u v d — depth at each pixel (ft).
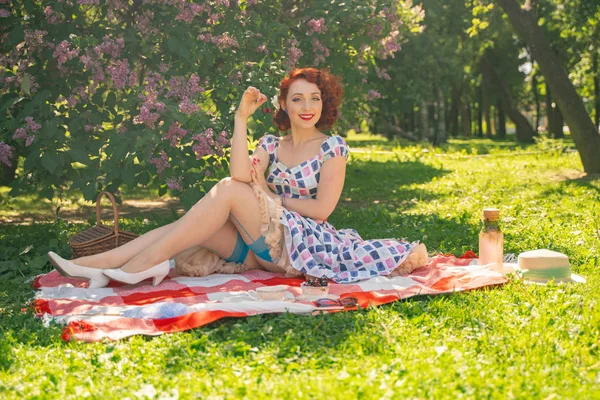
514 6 41.04
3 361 10.80
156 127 22.99
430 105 99.04
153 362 10.55
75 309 13.57
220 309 12.71
